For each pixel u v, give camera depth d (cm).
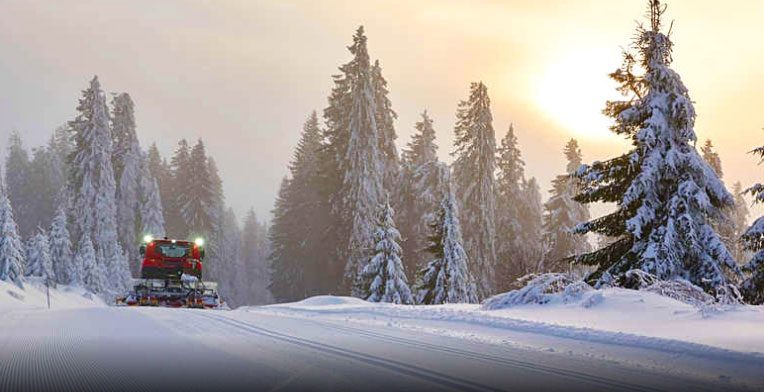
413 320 1530
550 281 1875
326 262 6203
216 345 899
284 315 1723
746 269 2303
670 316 1409
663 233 2345
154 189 8175
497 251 6494
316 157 6631
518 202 7131
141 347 870
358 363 730
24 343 904
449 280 3888
